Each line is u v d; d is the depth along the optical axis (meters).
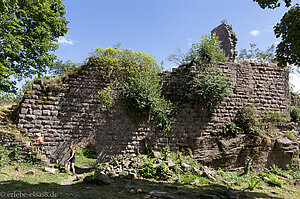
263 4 6.69
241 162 10.12
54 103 9.34
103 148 9.45
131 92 9.88
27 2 11.85
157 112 10.17
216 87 10.34
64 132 9.27
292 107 12.88
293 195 6.84
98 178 6.79
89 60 10.08
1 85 12.41
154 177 7.80
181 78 10.89
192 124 10.37
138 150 9.62
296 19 6.25
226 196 5.93
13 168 7.68
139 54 10.55
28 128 8.88
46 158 8.70
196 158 9.95
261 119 11.00
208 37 11.23
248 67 11.52
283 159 10.46
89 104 9.73
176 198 5.52
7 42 10.56
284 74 11.95
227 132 10.57
